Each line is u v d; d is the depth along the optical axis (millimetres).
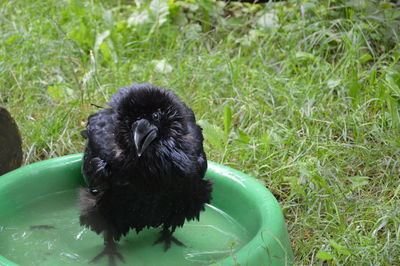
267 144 2316
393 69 2568
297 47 2764
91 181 1924
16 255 1955
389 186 2199
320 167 2193
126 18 3242
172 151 1878
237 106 2539
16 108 2535
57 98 2607
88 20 2973
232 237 2041
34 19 2988
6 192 2053
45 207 2119
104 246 1994
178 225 1974
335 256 1938
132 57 2850
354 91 2527
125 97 1867
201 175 1938
